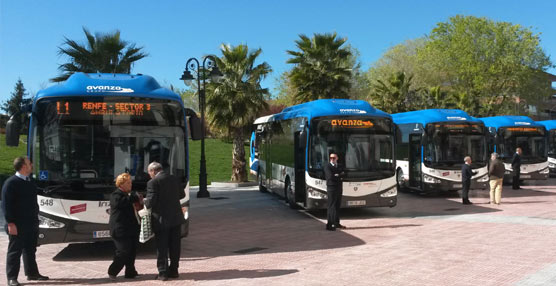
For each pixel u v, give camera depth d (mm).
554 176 29734
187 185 9070
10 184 6891
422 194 20453
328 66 26328
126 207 7246
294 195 15125
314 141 13859
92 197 8359
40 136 8406
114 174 8492
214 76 20406
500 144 23531
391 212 15164
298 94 27219
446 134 18641
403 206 16625
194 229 12367
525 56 42969
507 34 43281
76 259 8953
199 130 9531
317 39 26500
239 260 8695
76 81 8812
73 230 8281
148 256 9180
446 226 12023
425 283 6770
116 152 8562
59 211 8273
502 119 24109
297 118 15211
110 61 20438
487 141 18891
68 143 8430
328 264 8141
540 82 45875
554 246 9219
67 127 8461
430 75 48281
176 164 8930
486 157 18797
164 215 7082
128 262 7367
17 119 8711
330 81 26172
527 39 42969
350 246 9797
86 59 19797
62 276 7633
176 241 7312
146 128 8805
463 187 16641
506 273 7215
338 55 26594
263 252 9422
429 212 14891
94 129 8539
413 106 35375
